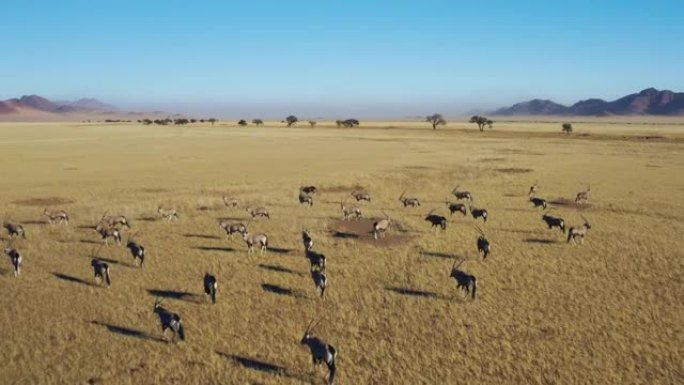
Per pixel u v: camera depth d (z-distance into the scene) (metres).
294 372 16.23
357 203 42.69
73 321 19.33
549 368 16.52
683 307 21.03
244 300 21.53
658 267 25.73
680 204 41.72
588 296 22.11
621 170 64.31
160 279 23.75
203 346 17.69
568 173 61.53
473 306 21.09
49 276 23.95
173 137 125.38
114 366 16.31
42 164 66.56
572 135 135.38
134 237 30.69
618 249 28.77
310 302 21.42
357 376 16.05
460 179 56.34
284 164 69.44
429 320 19.84
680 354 17.39
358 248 28.84
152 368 16.27
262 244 27.70
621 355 17.31
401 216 37.44
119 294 21.89
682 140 116.56
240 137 126.94
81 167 63.91
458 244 29.75
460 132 153.50
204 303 21.19
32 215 36.00
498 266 25.91
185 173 59.50
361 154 84.19
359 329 19.12
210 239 30.50
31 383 15.33
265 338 18.31
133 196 43.84
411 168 65.19
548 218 32.09
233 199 40.06
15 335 18.16
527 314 20.34
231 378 15.82
